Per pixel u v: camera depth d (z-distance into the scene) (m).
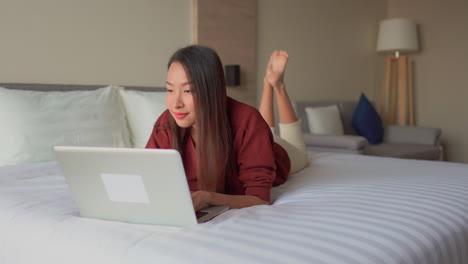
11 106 1.98
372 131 4.62
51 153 2.02
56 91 2.26
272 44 4.33
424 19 5.64
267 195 1.34
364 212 1.17
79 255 0.98
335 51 5.13
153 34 3.18
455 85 5.44
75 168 1.09
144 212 1.08
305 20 4.69
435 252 1.00
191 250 0.89
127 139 2.43
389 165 2.16
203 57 1.23
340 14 5.16
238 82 3.71
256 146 1.35
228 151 1.32
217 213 1.18
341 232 0.99
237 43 3.87
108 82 2.91
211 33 3.59
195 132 1.31
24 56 2.48
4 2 2.38
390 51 5.61
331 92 5.12
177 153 0.97
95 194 1.12
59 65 2.64
